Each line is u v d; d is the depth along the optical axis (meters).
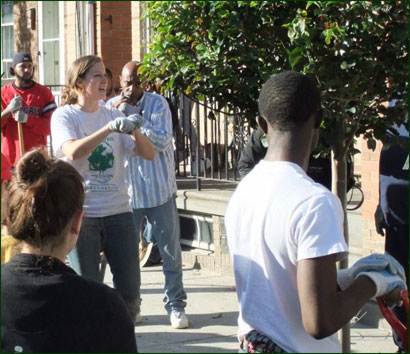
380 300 2.98
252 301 2.77
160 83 4.38
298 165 2.84
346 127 4.08
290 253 2.68
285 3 4.00
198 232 8.54
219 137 8.23
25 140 7.81
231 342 6.05
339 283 2.91
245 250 2.82
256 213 2.78
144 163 6.24
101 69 5.20
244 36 4.07
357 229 6.73
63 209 2.70
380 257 2.91
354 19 3.73
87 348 2.66
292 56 3.78
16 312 2.64
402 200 4.94
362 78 3.87
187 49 4.19
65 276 2.69
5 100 7.83
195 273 8.05
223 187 8.52
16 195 2.72
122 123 4.90
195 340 6.13
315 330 2.60
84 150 4.91
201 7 4.10
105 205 5.12
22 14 15.50
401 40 3.73
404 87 3.95
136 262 5.23
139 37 11.11
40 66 14.88
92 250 5.11
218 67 4.11
